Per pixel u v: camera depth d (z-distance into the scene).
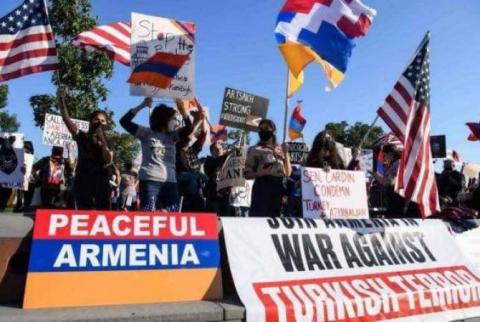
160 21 6.78
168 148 6.35
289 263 5.42
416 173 6.75
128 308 4.32
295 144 11.19
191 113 8.29
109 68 13.69
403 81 7.31
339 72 7.53
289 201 8.45
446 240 7.03
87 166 6.00
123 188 12.56
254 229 5.46
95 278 4.46
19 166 9.66
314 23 7.36
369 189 11.09
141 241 4.79
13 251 4.46
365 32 7.55
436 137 16.30
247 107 9.61
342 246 6.00
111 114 14.20
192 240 5.03
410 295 5.71
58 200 10.20
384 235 6.46
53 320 3.84
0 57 6.25
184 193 7.93
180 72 6.76
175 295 4.73
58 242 4.46
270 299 4.85
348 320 5.14
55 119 10.47
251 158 6.82
